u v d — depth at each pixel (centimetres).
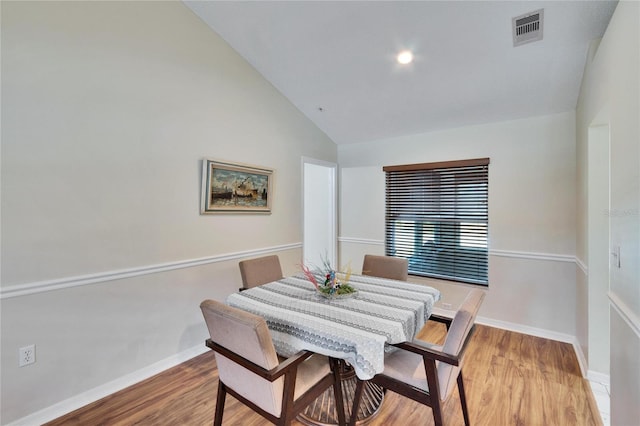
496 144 323
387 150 407
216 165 282
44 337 186
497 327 322
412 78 284
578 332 270
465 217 345
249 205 319
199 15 268
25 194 178
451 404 200
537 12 197
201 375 238
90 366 205
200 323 275
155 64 239
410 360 173
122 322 222
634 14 125
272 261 292
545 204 296
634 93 125
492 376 231
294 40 272
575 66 235
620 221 143
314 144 411
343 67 291
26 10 176
